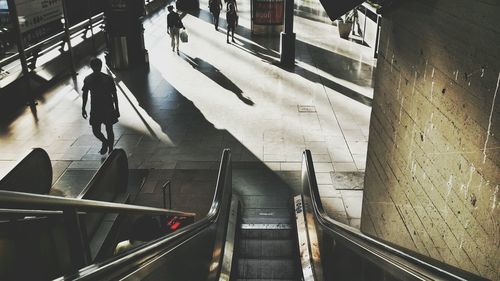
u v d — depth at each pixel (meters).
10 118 12.39
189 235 4.96
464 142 3.18
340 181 9.50
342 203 8.77
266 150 10.80
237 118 12.53
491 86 2.81
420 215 4.02
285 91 14.55
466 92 3.17
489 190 2.80
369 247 3.56
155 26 23.70
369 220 5.95
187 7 28.02
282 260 6.93
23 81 13.76
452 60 3.43
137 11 16.27
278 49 19.48
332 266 5.46
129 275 3.10
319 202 6.81
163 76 15.79
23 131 11.62
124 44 16.12
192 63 17.30
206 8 28.91
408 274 2.60
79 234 2.74
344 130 11.87
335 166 10.11
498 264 2.67
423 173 3.96
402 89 4.66
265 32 21.62
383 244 3.25
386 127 5.23
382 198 5.30
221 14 27.27
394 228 4.80
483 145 2.90
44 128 11.79
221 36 21.69
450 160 3.40
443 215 3.50
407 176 4.40
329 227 5.44
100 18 21.41
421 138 4.05
